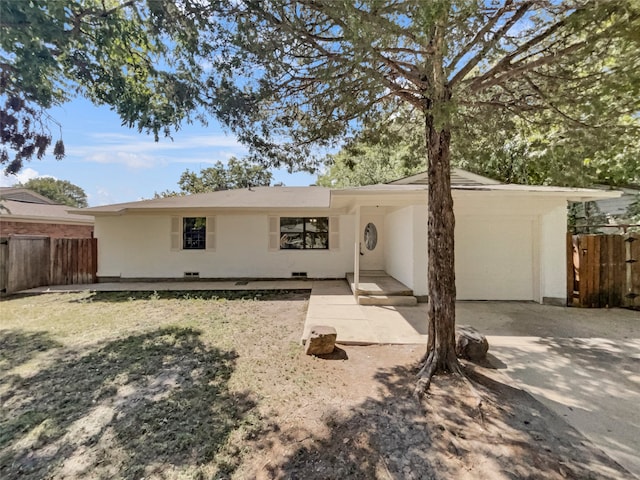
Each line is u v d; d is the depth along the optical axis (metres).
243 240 12.50
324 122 5.19
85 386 3.99
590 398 3.45
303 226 12.58
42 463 2.68
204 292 10.23
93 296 9.66
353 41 3.07
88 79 3.85
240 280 12.40
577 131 4.63
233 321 6.85
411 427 2.97
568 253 7.80
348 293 9.62
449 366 3.93
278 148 5.36
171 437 2.97
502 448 2.63
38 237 11.17
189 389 3.85
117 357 4.88
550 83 4.46
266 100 4.58
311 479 2.42
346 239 12.52
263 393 3.71
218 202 12.54
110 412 3.40
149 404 3.54
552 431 2.85
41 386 4.00
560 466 2.41
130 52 3.70
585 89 4.09
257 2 3.26
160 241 12.43
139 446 2.85
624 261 7.43
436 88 3.48
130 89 3.99
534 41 3.96
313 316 6.97
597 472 2.35
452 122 3.70
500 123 5.20
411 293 8.23
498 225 8.32
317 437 2.89
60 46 3.08
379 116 5.41
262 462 2.62
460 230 8.36
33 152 3.84
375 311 7.41
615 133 4.32
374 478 2.39
